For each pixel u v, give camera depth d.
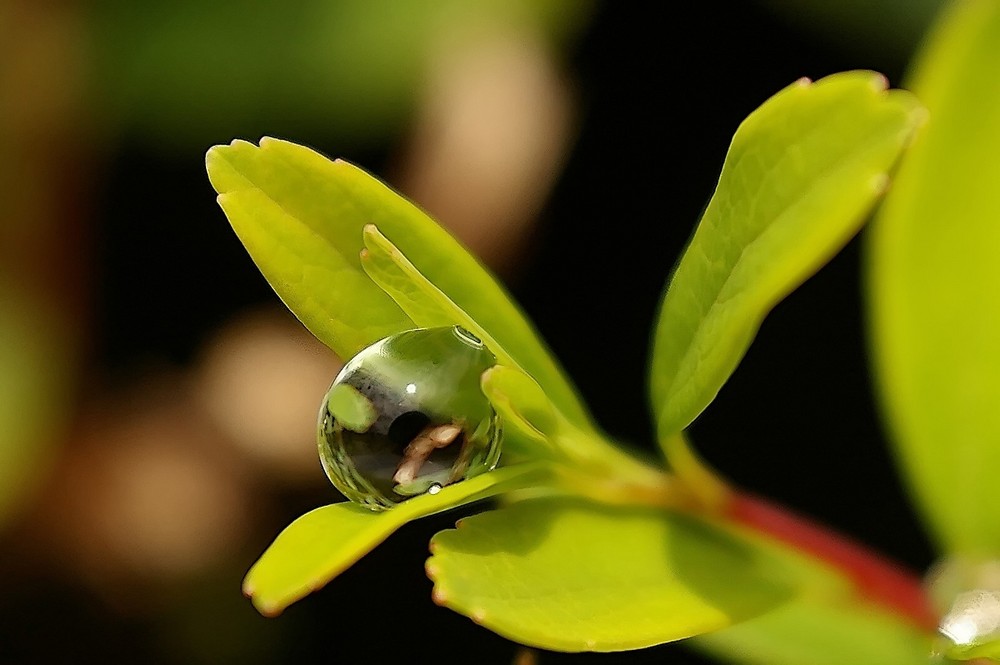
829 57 0.16
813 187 0.08
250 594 0.08
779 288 0.08
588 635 0.08
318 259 0.08
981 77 0.09
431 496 0.08
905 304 0.09
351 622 0.15
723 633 0.10
